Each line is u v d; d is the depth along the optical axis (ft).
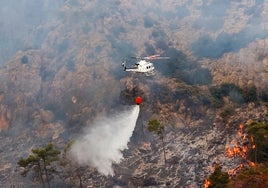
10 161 313.94
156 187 260.01
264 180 201.26
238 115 307.37
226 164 258.98
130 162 288.10
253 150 241.76
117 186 269.64
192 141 295.07
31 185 279.49
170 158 280.72
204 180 251.19
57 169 285.84
